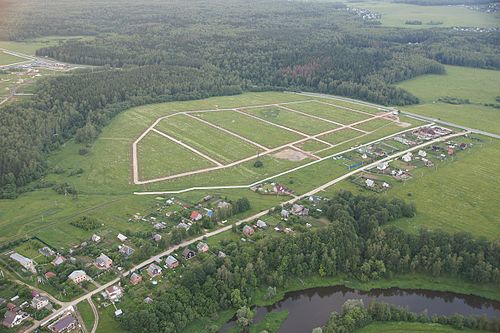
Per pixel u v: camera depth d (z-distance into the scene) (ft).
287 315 582.35
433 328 548.72
